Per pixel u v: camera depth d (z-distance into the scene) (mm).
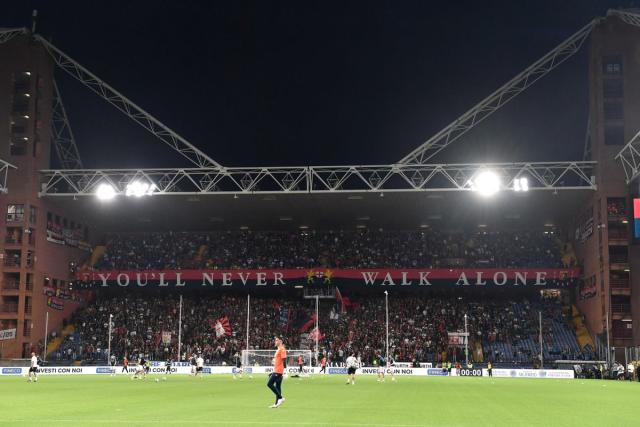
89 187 93562
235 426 22984
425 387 54000
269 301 106750
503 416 27906
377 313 102312
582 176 89500
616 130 89250
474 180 87750
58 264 101188
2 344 91000
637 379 72062
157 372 89750
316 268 104125
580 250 101375
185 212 106688
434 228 116375
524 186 86312
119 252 113500
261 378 73438
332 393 44281
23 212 93625
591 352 90562
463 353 93375
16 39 96625
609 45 89875
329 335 98312
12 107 95500
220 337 97625
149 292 112000
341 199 96625
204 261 110188
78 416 27000
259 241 115188
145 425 23281
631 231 82375
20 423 24109
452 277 102188
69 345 97938
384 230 116938
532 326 98250
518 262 106312
